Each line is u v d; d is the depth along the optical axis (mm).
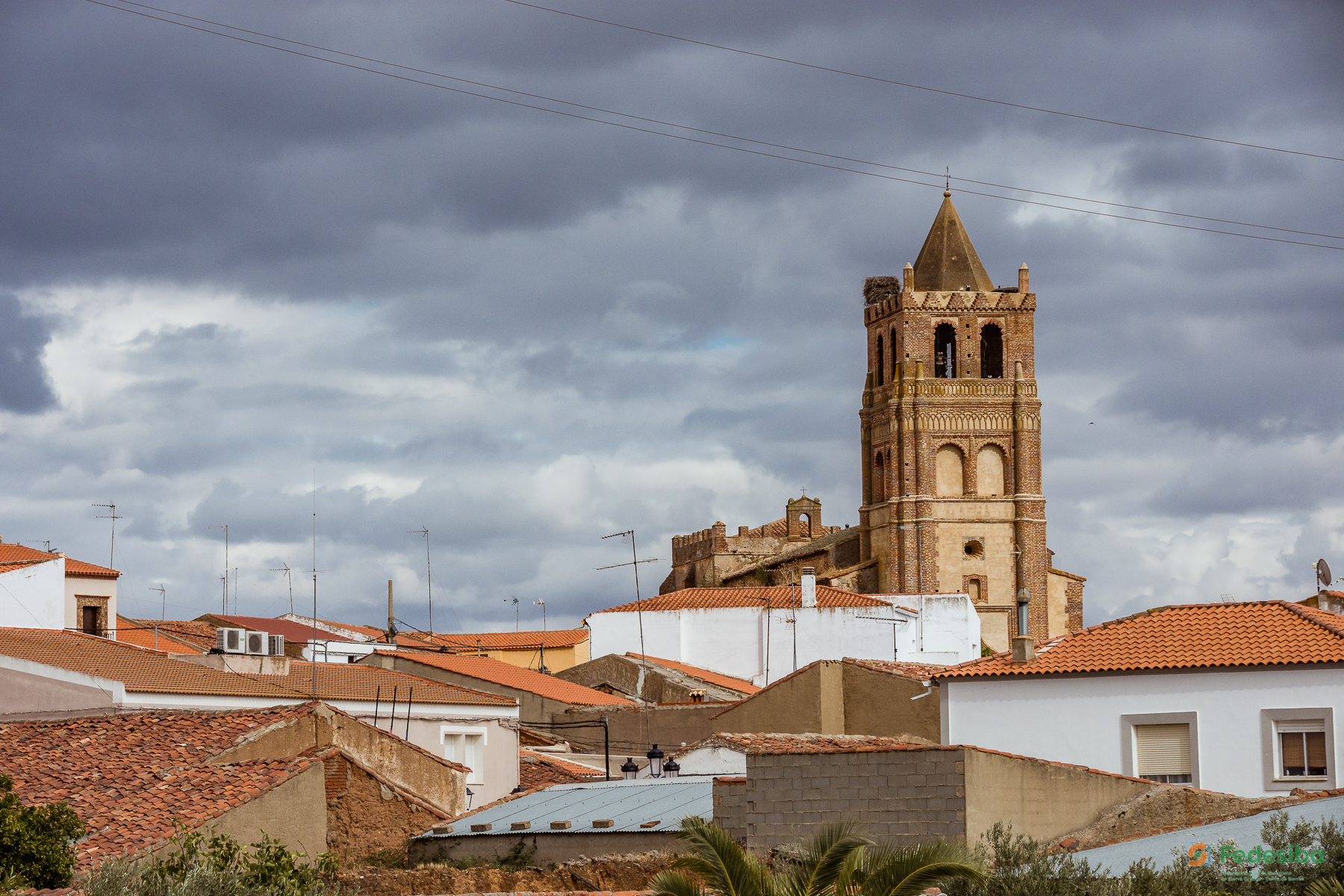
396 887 43125
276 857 37594
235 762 51938
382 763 55156
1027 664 58188
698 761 60188
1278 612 57750
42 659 65188
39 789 49438
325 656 110812
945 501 185375
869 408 193375
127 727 55781
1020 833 40500
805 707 72500
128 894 34406
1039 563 184375
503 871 44344
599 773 76750
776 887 30938
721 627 122062
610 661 108125
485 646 151375
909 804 40281
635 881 42188
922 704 70875
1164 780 55156
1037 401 187000
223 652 75312
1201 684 55281
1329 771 53250
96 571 100625
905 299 189000
